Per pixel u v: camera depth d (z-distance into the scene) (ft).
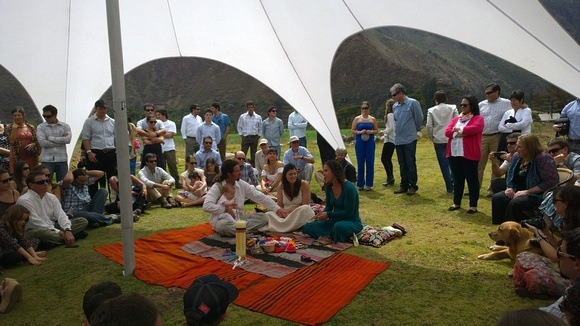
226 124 36.45
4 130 25.50
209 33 25.45
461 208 22.41
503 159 21.89
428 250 16.29
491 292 12.52
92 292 6.65
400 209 22.99
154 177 25.70
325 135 25.04
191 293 6.64
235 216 18.67
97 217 20.95
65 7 23.12
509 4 15.66
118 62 13.56
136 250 16.97
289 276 13.89
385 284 13.29
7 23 22.97
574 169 17.65
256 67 26.43
